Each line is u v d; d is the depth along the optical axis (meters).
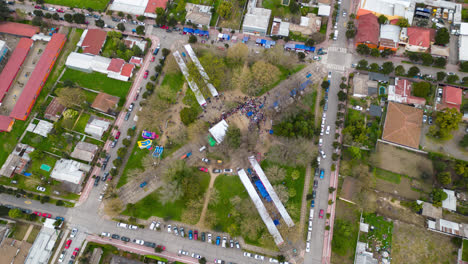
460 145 121.75
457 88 126.31
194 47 144.75
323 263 111.12
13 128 132.50
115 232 117.50
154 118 131.75
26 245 114.44
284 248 111.62
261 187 119.31
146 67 143.12
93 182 124.81
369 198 115.50
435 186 117.75
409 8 142.88
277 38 143.75
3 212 118.00
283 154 119.25
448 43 138.38
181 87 138.62
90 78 141.50
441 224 110.69
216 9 153.00
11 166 124.44
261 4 153.25
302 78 137.25
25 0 155.88
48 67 140.50
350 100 131.88
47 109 132.75
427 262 109.75
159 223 117.94
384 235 113.06
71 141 130.25
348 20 146.88
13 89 140.25
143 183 122.56
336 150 124.69
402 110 124.19
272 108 129.12
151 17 151.50
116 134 130.75
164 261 112.19
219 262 111.69
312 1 151.12
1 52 142.25
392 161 122.50
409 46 137.12
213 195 116.81
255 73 131.25
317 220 116.12
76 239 116.50
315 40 140.62
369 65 136.75
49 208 121.44
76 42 149.38
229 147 121.38
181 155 127.25
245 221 112.06
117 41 143.88
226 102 133.25
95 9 154.12
